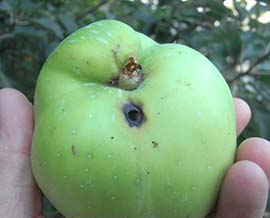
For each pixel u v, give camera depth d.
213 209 0.17
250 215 0.17
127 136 0.15
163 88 0.16
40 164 0.16
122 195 0.15
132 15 0.30
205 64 0.17
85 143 0.15
